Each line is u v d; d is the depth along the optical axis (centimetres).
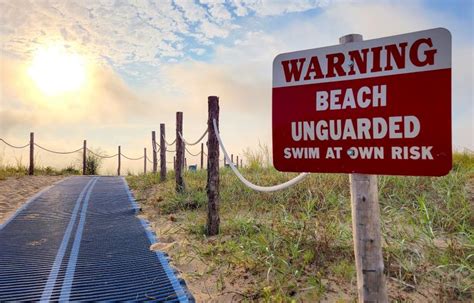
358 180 206
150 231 555
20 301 317
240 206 625
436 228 429
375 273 204
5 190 953
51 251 462
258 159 966
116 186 1102
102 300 318
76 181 1254
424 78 183
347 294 302
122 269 394
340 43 210
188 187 823
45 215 680
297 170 221
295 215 521
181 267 394
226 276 358
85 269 396
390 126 192
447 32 178
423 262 341
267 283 329
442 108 179
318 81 214
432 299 288
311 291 310
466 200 502
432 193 544
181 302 311
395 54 191
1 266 405
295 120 222
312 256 366
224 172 971
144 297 322
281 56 228
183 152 825
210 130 511
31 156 1474
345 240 397
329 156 211
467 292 292
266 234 439
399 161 189
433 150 180
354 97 203
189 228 533
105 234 547
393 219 450
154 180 1116
